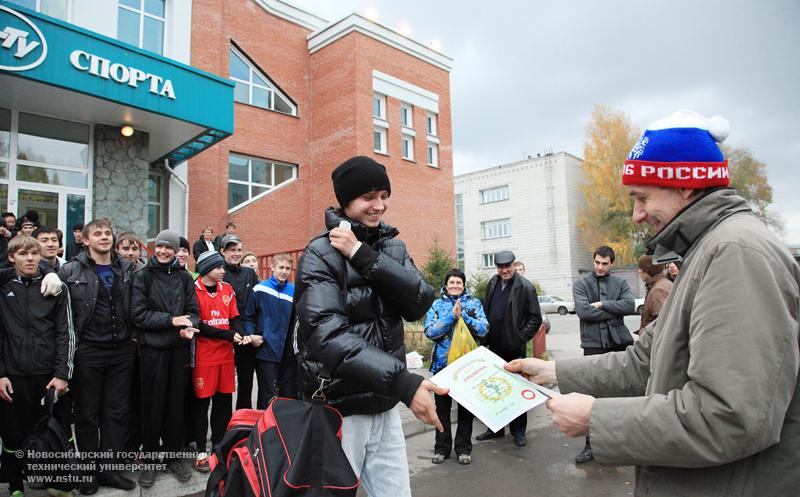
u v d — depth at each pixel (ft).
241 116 47.62
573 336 53.98
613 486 13.34
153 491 12.31
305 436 5.54
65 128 29.35
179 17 39.17
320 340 5.72
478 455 16.07
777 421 3.62
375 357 5.54
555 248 124.06
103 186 29.94
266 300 15.96
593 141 115.14
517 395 5.68
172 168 39.86
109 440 12.00
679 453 3.86
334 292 6.03
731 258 3.92
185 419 14.05
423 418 5.40
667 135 4.57
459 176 140.77
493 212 134.21
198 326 13.52
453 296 16.28
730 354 3.69
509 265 17.08
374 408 6.39
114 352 12.19
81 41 24.40
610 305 15.75
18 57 22.36
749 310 3.73
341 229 6.21
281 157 50.83
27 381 11.28
